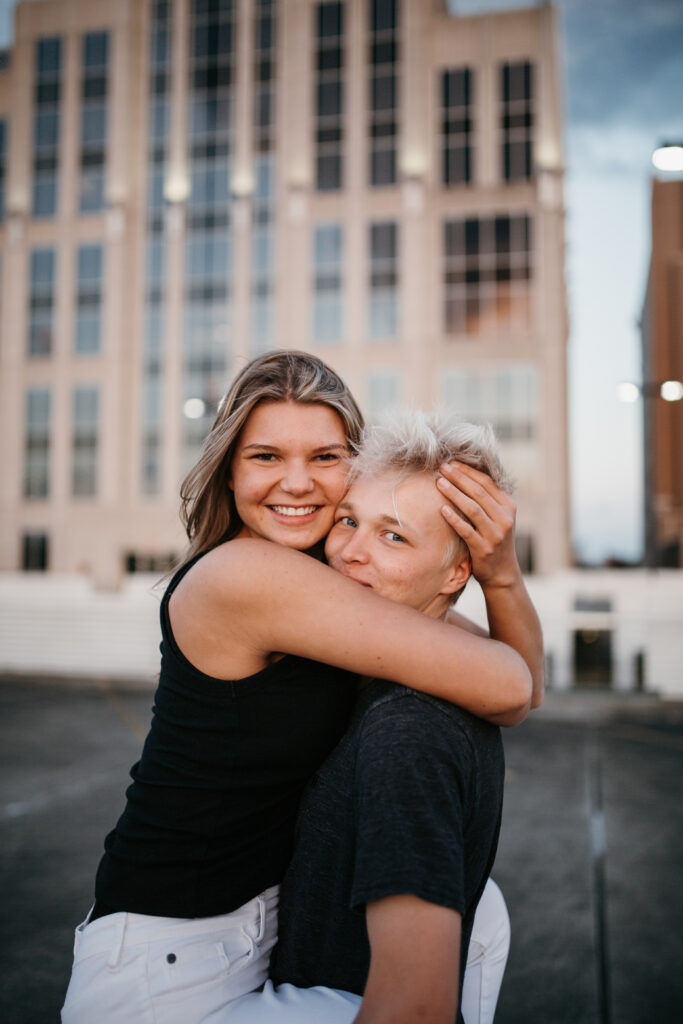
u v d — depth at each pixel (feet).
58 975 10.62
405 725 3.29
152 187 91.45
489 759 3.57
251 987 3.87
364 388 84.43
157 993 3.64
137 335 90.48
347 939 3.60
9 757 25.17
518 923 12.52
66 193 91.81
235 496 4.59
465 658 3.44
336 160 87.15
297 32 88.99
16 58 93.97
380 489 3.99
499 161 84.33
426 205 85.30
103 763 24.30
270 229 88.48
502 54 85.25
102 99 91.97
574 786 21.99
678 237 100.53
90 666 50.06
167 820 3.81
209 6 91.61
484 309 83.25
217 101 90.74
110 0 92.02
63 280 91.30
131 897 3.81
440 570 4.05
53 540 89.35
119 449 88.63
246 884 3.90
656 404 101.86
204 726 3.74
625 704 38.24
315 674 3.78
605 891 13.88
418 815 3.01
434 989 2.65
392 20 86.94
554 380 81.30
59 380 90.68
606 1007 9.80
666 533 102.58
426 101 86.07
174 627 3.92
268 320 87.61
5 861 15.26
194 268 89.92
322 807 3.73
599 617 46.44
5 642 50.85
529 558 79.87
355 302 85.30
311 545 4.49
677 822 18.30
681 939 11.85
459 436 4.10
